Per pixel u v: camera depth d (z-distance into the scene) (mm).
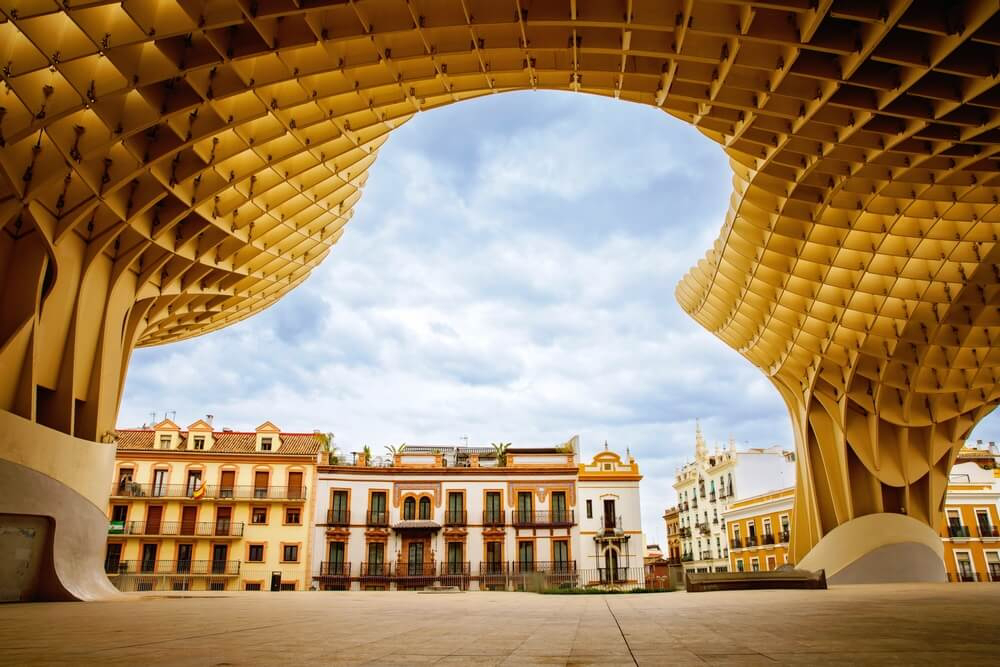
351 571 47625
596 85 17531
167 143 17109
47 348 17594
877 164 18844
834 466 32375
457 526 48906
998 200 20453
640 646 5441
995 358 28141
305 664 4316
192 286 23438
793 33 13812
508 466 50625
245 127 17953
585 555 49250
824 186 20516
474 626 7883
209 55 14664
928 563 30078
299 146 19016
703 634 6492
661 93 16922
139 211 18641
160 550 47031
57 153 15820
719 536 66750
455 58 16469
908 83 14484
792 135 17469
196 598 20391
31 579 16375
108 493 19938
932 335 27047
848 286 25984
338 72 16656
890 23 12773
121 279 20062
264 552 47594
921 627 6957
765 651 5000
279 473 49344
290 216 22656
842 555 30422
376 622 8680
